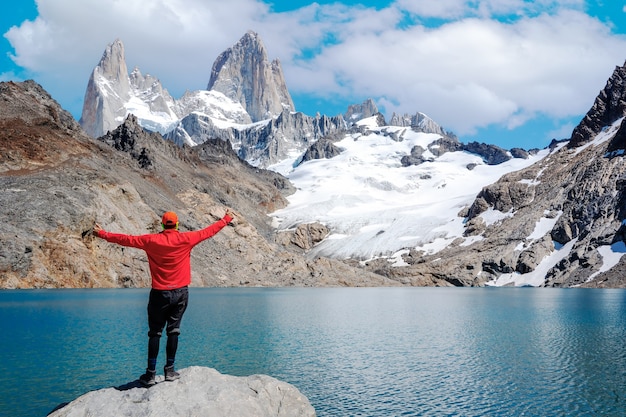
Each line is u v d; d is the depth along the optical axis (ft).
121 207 405.59
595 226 617.62
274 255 574.97
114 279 345.92
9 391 82.23
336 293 409.49
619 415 79.82
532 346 138.92
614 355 125.18
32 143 418.92
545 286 581.12
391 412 81.10
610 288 517.14
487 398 88.58
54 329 146.61
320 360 116.37
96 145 541.34
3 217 318.65
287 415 46.11
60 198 352.90
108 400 42.06
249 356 117.91
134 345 122.62
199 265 460.96
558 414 80.74
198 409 41.39
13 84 512.63
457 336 156.76
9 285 290.15
